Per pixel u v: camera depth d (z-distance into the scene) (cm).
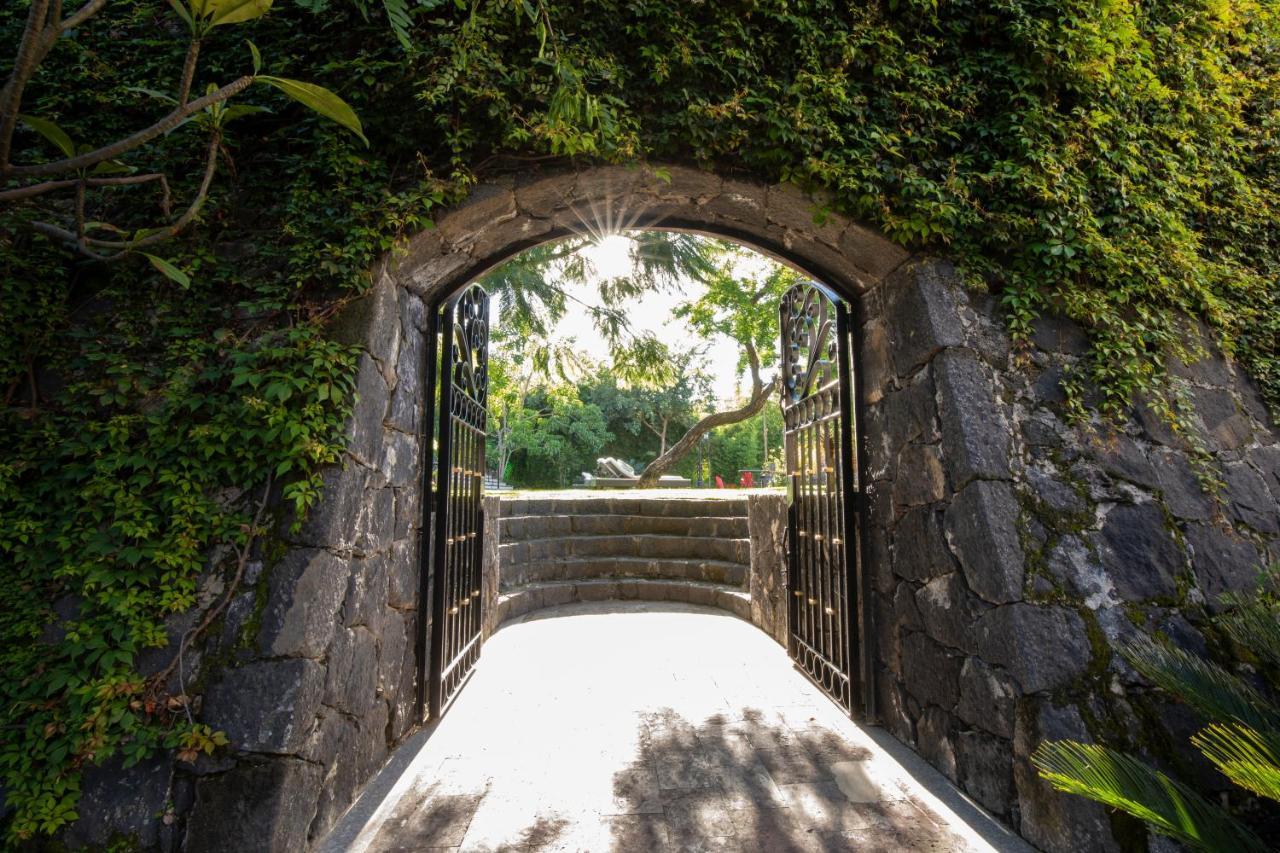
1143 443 241
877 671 288
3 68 244
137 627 179
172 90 243
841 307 314
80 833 164
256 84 242
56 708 172
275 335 212
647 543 613
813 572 349
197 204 179
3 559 187
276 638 183
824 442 339
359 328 220
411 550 279
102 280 223
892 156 255
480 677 352
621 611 525
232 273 221
